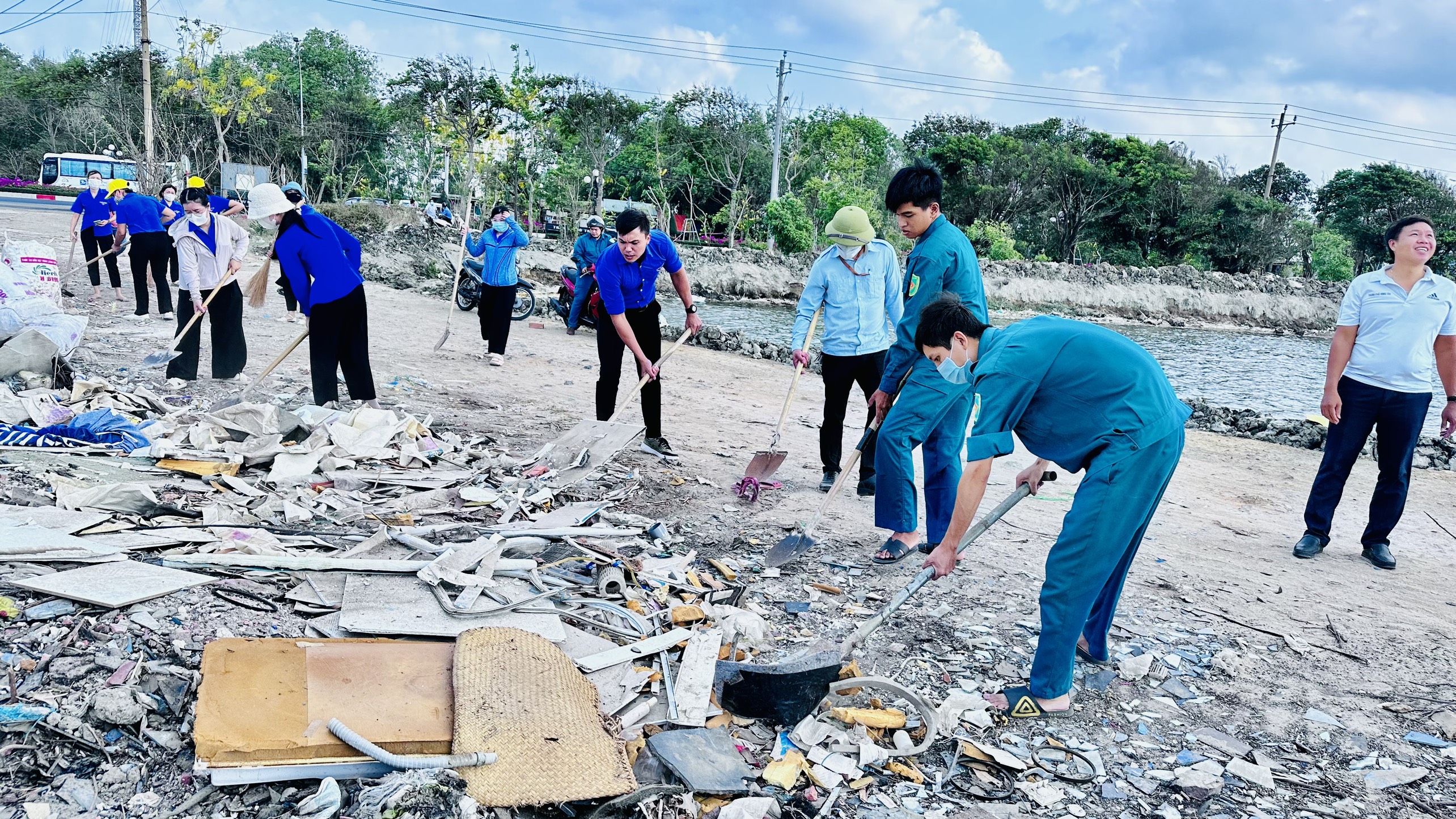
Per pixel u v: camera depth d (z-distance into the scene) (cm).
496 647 308
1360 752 331
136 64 4728
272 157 4747
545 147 4119
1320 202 6375
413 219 3212
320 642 298
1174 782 306
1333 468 539
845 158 4191
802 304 603
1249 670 388
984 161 4675
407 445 564
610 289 626
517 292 1470
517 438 674
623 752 278
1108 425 317
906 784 298
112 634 293
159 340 927
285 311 1253
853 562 483
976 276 484
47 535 357
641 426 600
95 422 527
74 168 4181
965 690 357
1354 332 530
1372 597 486
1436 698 371
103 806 237
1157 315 3850
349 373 654
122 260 1667
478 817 244
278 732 256
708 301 2892
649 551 463
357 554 390
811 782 292
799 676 317
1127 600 459
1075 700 357
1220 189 5131
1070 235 4803
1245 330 3797
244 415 549
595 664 321
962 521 328
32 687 267
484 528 447
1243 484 752
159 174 3075
